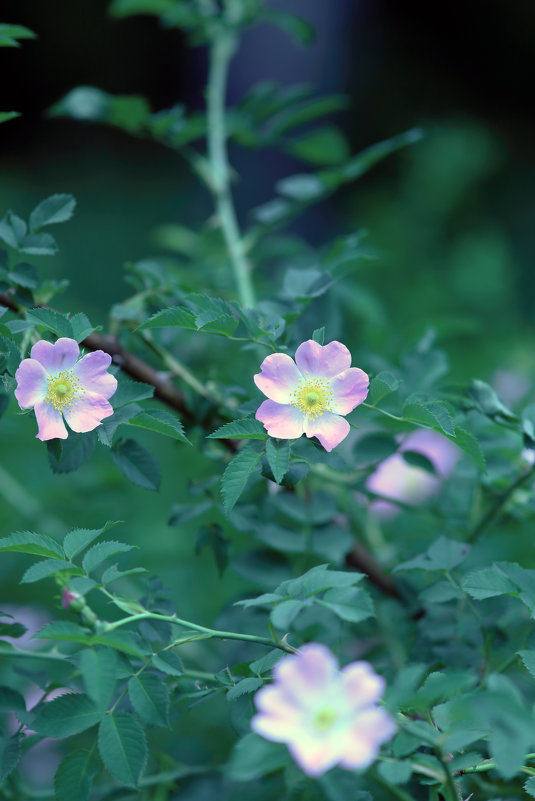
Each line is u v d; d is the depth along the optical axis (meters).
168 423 1.30
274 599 1.24
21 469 1.89
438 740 1.21
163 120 1.61
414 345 1.51
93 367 1.29
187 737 1.52
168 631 1.31
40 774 1.50
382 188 5.11
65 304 2.19
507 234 5.59
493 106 8.94
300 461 1.30
